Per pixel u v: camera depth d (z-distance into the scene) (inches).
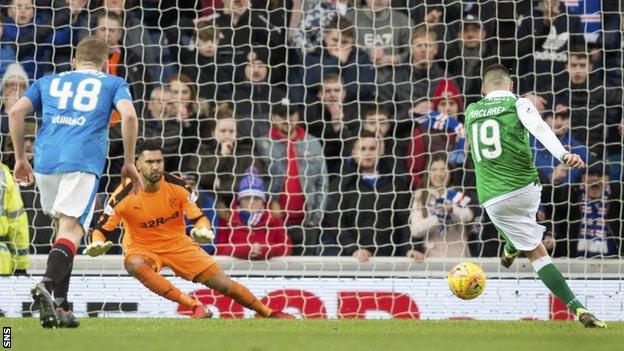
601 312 1371.8
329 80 1662.2
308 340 869.2
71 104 962.7
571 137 1659.7
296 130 1617.9
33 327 999.6
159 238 1274.6
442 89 1683.1
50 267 926.4
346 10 1736.0
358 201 1590.8
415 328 1068.5
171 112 1635.1
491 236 1596.9
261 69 1678.2
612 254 1625.2
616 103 1706.4
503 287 1374.3
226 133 1590.8
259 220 1550.2
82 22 1716.3
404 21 1739.7
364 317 1368.1
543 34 1728.6
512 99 1107.9
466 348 809.5
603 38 1664.6
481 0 1745.8
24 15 1680.6
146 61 1697.8
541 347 822.5
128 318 1229.1
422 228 1555.1
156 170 1232.8
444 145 1636.3
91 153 957.8
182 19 1750.7
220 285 1285.7
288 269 1476.4
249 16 1713.8
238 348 789.2
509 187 1104.8
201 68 1702.8
